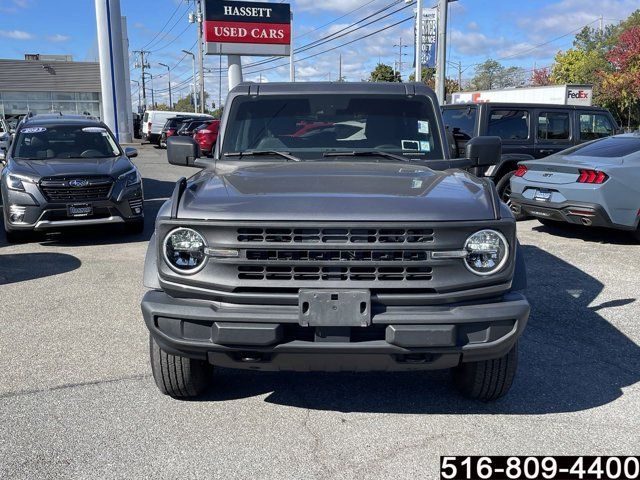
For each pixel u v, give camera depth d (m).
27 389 4.12
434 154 4.62
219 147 4.68
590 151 9.33
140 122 51.28
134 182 9.38
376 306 3.16
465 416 3.76
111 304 6.09
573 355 4.76
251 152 4.56
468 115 11.12
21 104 50.22
